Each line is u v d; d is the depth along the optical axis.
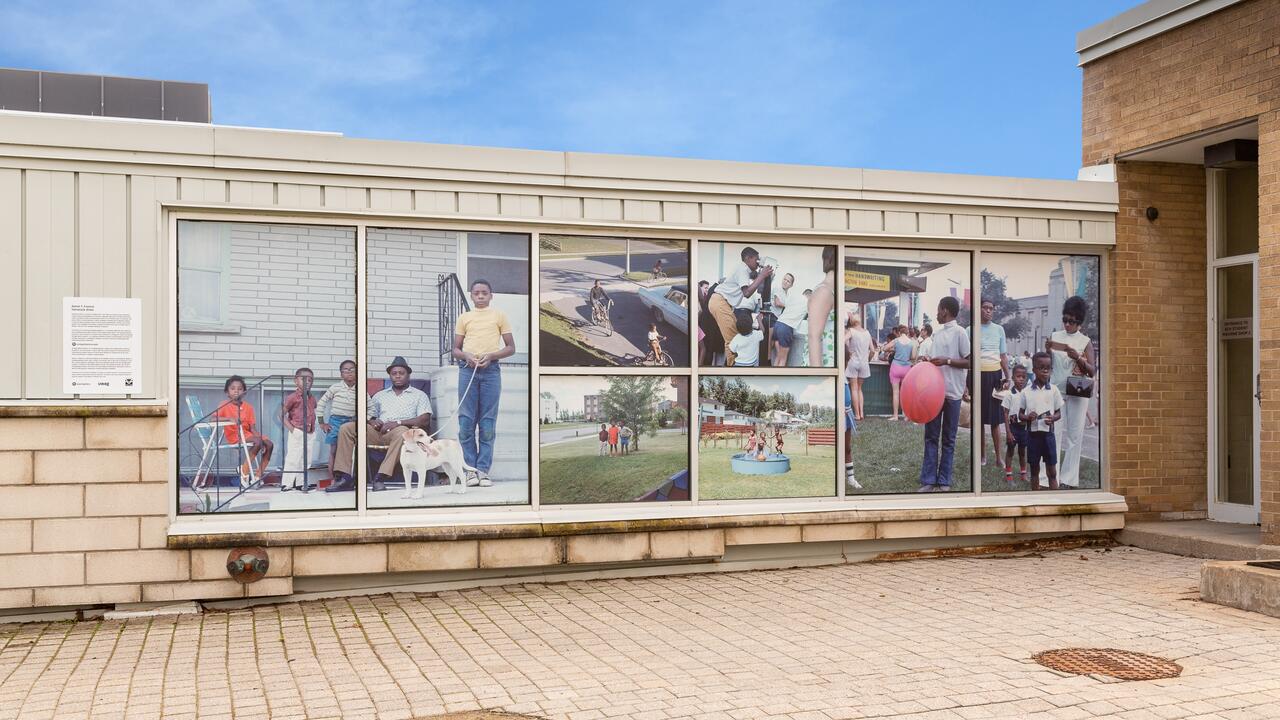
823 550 9.16
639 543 8.52
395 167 7.96
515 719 4.98
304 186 7.79
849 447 9.18
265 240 7.78
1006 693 5.25
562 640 6.58
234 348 7.70
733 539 8.77
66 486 7.30
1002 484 9.62
